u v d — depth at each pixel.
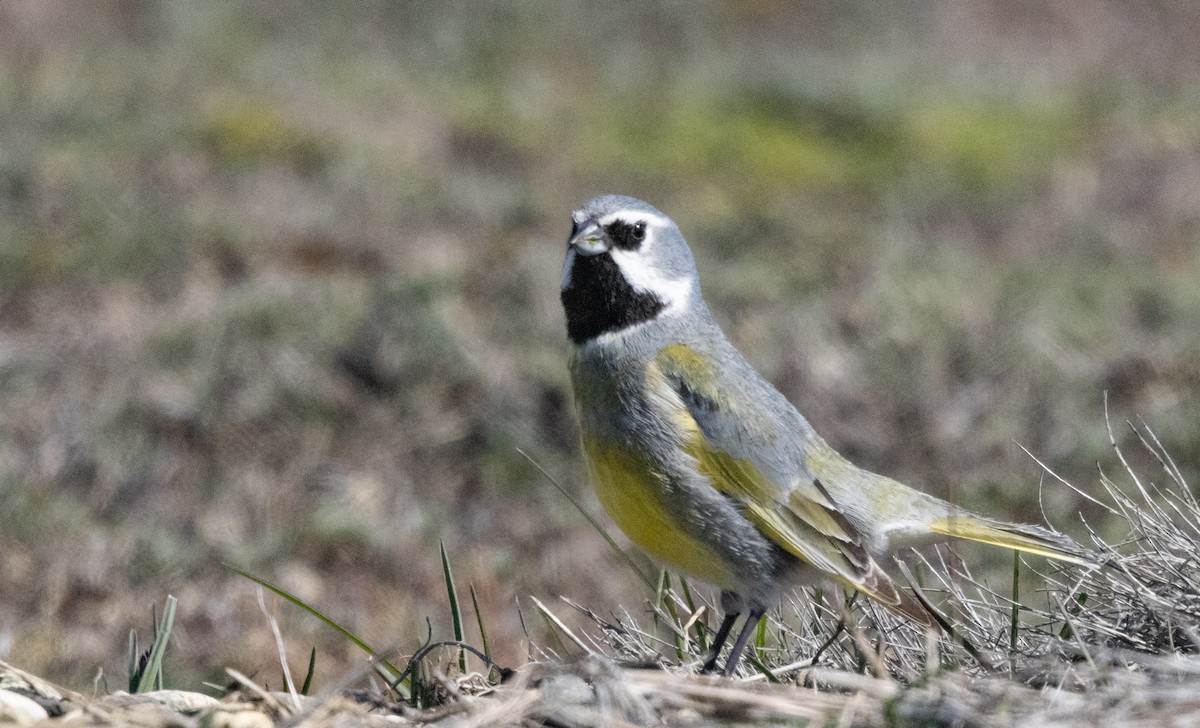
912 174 22.58
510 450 13.76
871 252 18.39
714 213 20.16
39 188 17.94
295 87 23.00
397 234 18.33
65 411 13.91
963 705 5.79
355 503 13.17
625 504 8.05
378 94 23.52
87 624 11.63
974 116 25.12
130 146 19.80
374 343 14.73
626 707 6.07
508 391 14.28
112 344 14.88
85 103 20.83
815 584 8.09
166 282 16.58
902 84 26.16
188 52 24.28
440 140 22.25
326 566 12.59
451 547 12.84
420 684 6.69
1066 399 14.09
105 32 25.11
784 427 8.08
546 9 28.33
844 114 24.47
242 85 22.80
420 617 11.78
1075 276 17.66
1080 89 27.12
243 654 11.15
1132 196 21.91
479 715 6.06
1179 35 30.47
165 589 12.09
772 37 29.08
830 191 21.83
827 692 6.76
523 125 23.08
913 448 13.75
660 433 7.87
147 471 13.40
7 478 13.02
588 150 22.50
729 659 7.29
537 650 7.92
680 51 27.89
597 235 8.08
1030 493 12.55
